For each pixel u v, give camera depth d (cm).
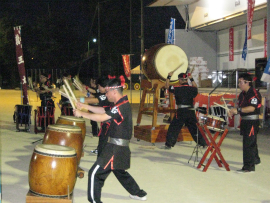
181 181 568
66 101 991
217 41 2022
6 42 4469
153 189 525
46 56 4591
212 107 1104
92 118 407
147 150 808
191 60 1739
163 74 831
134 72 2073
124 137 413
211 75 1914
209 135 631
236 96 1060
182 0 1808
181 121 784
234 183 562
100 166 405
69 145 517
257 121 611
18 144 852
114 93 418
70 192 423
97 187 409
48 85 1052
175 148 837
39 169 402
